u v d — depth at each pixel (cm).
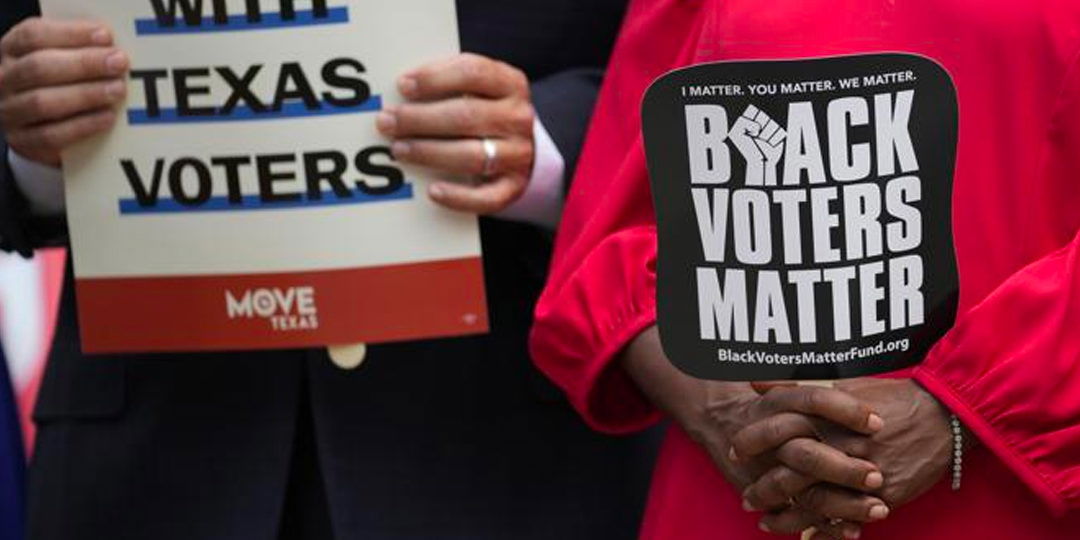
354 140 425
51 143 430
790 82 354
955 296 362
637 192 409
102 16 427
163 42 425
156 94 428
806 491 371
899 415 369
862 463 363
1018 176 378
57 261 640
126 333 439
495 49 457
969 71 377
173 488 457
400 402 455
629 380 420
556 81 459
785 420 368
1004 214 380
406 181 426
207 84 425
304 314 431
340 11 420
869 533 387
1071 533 383
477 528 454
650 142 362
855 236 358
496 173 431
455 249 429
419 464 454
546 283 441
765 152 357
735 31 390
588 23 466
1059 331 366
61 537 462
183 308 435
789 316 362
